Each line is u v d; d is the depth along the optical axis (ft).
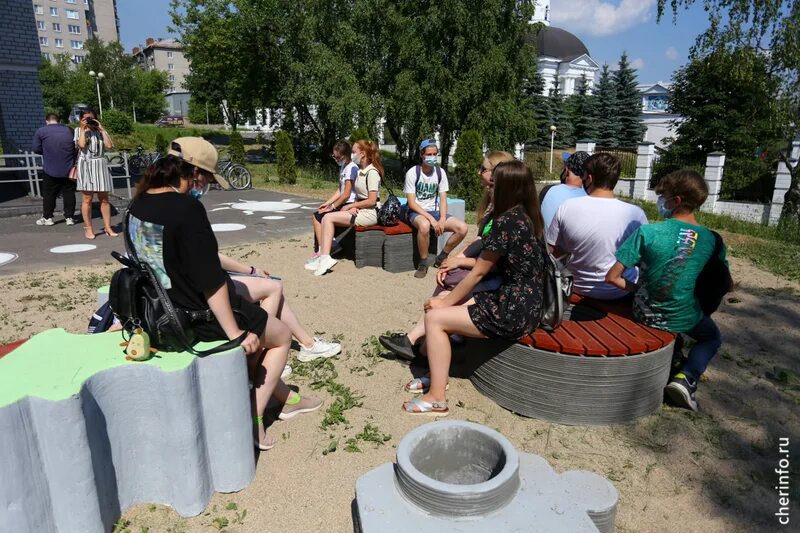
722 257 11.09
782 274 23.68
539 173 96.43
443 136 74.33
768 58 45.29
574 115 151.94
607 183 12.53
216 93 131.64
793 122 47.50
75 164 30.01
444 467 7.50
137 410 8.12
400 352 12.73
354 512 7.79
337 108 69.62
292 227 30.91
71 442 7.14
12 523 6.91
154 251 8.14
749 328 16.80
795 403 12.10
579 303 13.07
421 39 67.10
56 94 199.93
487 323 10.48
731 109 74.54
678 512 8.68
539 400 10.90
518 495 6.66
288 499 8.77
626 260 11.05
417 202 20.54
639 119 150.71
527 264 10.36
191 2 98.48
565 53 215.51
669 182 11.22
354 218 21.07
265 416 11.13
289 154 56.70
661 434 10.70
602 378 10.50
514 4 68.08
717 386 12.85
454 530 6.15
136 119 227.61
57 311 16.99
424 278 20.49
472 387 12.22
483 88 68.54
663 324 11.20
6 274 20.98
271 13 85.92
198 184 9.26
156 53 341.00
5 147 42.78
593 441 10.43
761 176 57.77
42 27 307.78
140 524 8.17
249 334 8.77
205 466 8.53
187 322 8.26
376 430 10.53
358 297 18.30
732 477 9.53
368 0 70.95
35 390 7.04
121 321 8.42
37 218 32.45
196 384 8.16
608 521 7.00
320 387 12.26
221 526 8.17
